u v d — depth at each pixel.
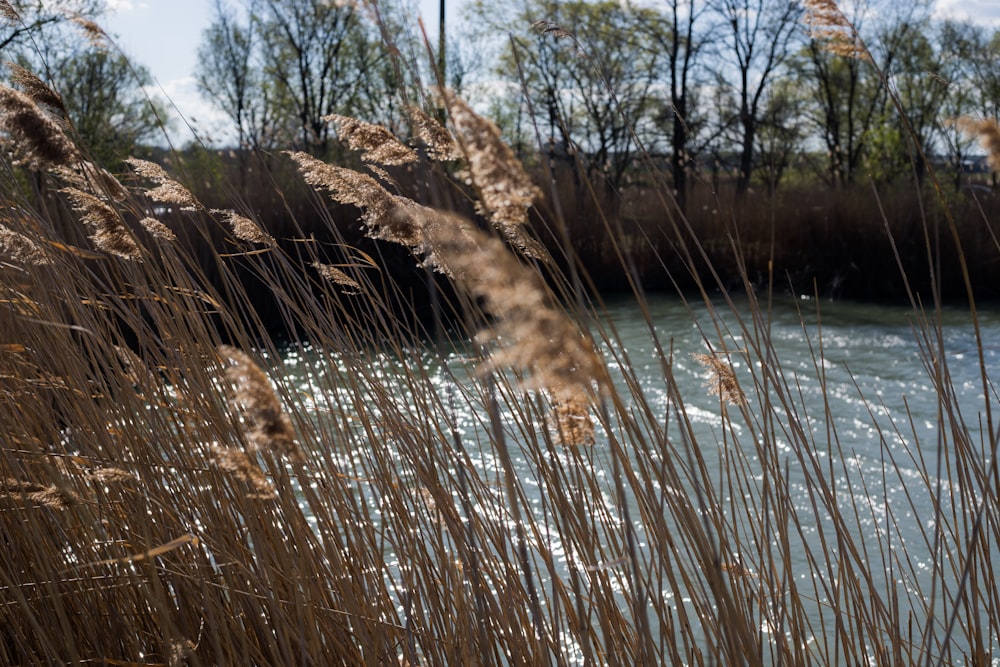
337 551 2.57
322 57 32.56
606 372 1.39
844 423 9.45
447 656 2.54
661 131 30.48
